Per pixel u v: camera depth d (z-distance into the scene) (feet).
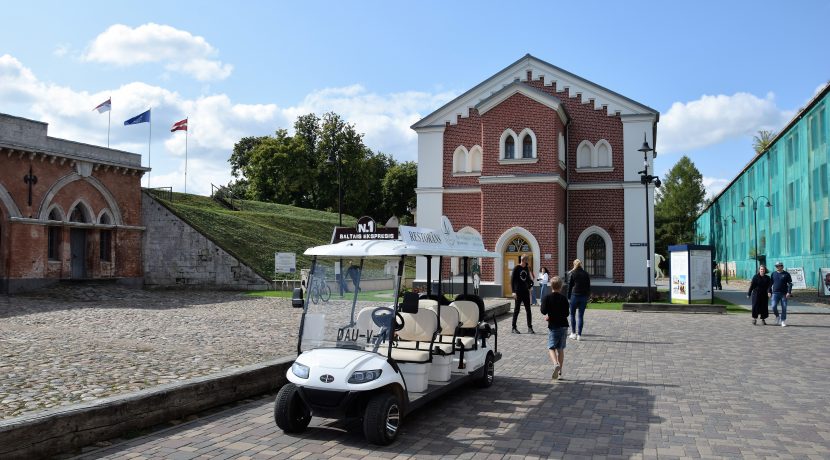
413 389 27.76
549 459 22.25
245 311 77.00
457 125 107.96
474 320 34.76
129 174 118.42
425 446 23.88
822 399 31.48
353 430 26.09
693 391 33.50
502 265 98.43
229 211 171.22
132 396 25.41
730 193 229.04
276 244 139.33
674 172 306.96
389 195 269.03
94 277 110.73
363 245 28.04
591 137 104.17
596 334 58.54
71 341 46.78
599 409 29.63
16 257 97.25
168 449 23.11
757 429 25.98
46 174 102.37
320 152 232.32
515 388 34.63
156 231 121.08
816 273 129.59
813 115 130.52
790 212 148.56
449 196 107.65
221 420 27.50
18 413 24.67
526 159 98.17
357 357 25.18
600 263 103.35
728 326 65.62
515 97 99.35
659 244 294.46
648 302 86.02
